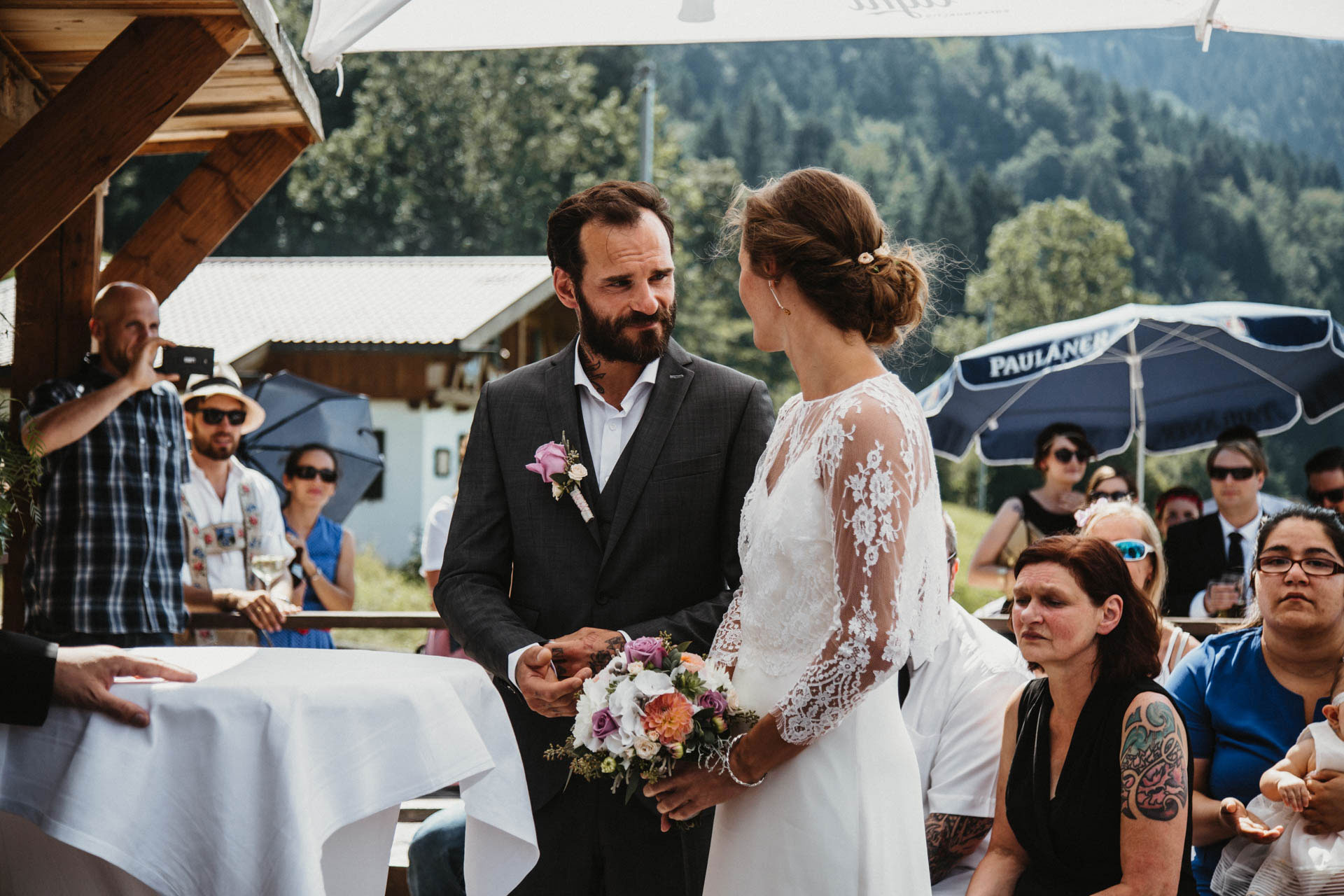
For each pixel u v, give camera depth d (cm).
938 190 7088
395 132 4716
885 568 179
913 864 203
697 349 4444
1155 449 779
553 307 2372
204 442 523
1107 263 6303
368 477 877
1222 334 746
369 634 1806
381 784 204
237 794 191
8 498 367
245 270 2205
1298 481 5688
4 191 338
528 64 4862
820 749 195
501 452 262
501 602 251
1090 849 246
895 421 186
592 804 244
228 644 516
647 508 249
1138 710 242
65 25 398
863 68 8775
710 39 350
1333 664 288
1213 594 586
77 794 184
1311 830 264
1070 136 8712
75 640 382
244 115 465
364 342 1916
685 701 195
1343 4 326
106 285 474
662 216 250
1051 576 248
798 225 197
